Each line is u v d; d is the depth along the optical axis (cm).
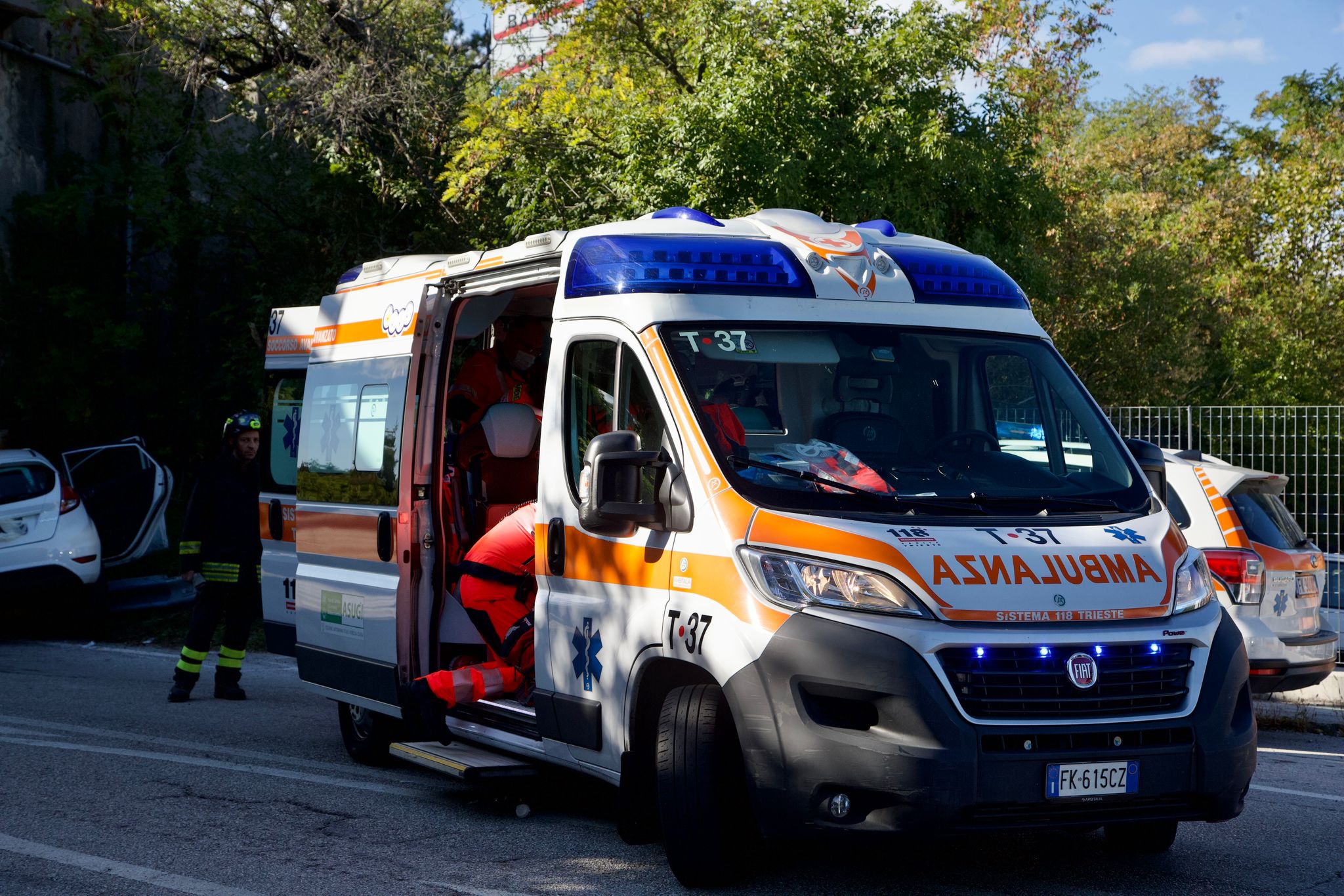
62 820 590
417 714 626
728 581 449
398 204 1962
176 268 2111
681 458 480
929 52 1603
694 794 462
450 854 535
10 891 482
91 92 2016
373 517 677
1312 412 1110
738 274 526
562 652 539
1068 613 429
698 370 496
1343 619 1038
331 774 705
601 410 532
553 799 647
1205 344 2675
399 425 657
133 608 1405
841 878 491
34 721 854
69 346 1916
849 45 1588
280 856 531
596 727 514
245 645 973
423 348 656
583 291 551
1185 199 3912
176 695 948
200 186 2103
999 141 1727
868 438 492
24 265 1936
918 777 405
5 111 1930
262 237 2014
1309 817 620
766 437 483
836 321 522
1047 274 1830
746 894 471
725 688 441
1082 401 534
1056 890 481
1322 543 1107
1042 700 420
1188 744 432
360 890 483
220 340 2062
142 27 1958
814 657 421
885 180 1541
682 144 1520
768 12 1589
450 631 659
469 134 1888
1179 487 859
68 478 1554
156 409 2066
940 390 515
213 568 954
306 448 764
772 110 1523
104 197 1972
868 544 435
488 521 686
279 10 1977
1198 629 445
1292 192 2648
